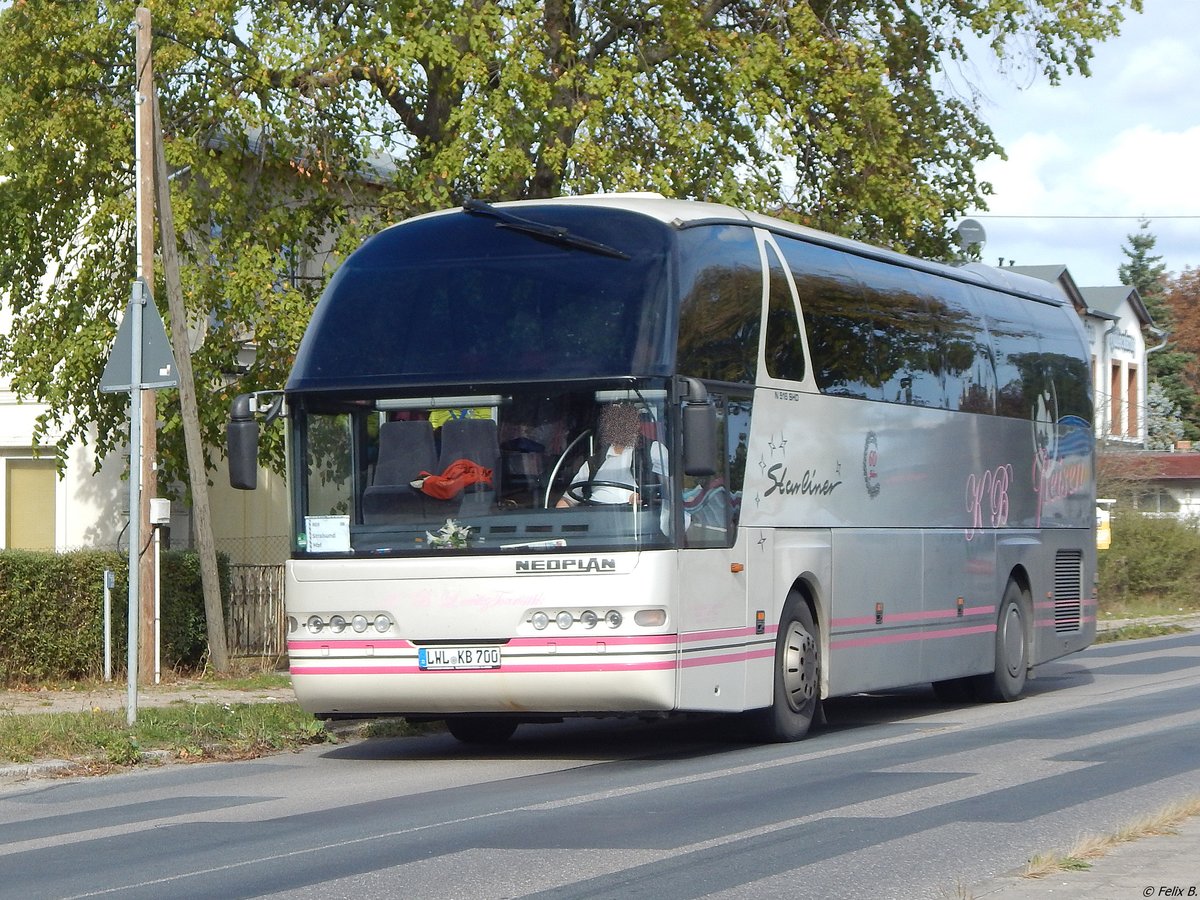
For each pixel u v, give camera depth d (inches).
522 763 526.3
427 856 344.5
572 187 896.9
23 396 965.2
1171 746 507.5
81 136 889.5
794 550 564.1
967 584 703.1
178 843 374.6
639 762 520.7
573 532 492.4
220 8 866.8
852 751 526.9
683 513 497.7
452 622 499.8
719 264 533.3
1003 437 748.0
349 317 525.7
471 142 877.2
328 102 904.3
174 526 1157.1
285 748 584.1
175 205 866.8
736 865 326.3
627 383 494.6
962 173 1133.7
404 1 880.3
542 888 307.6
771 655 549.6
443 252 526.0
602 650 488.7
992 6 1058.1
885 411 638.5
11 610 783.7
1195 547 1526.8
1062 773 450.9
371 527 510.3
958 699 749.3
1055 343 821.2
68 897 313.7
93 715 600.1
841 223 1053.8
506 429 501.7
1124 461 1608.0
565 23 991.6
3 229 958.4
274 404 527.2
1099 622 1305.4
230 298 885.8
